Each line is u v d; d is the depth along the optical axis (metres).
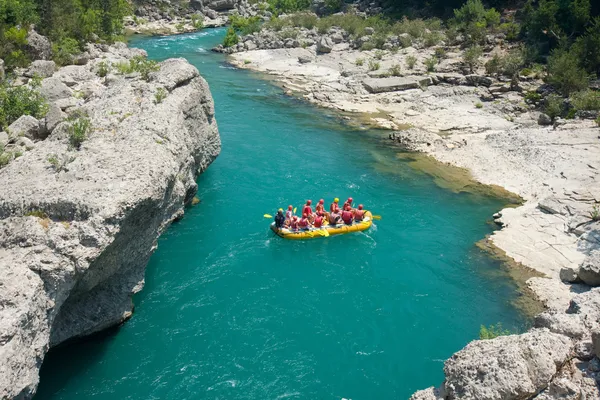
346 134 40.00
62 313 17.73
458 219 28.75
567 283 23.23
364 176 33.28
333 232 26.66
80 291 17.28
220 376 17.97
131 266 19.33
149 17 80.81
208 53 64.50
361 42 62.41
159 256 24.19
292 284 22.92
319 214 27.39
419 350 19.58
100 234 15.93
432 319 21.20
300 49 62.53
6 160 22.95
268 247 25.39
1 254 15.15
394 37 62.09
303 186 31.47
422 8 74.44
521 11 60.91
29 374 13.76
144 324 19.98
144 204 17.42
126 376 17.75
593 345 12.54
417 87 49.91
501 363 12.22
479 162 35.22
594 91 41.69
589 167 32.34
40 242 15.43
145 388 17.34
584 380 12.18
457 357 13.28
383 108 45.97
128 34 72.44
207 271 23.38
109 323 19.22
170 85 26.95
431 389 13.45
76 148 20.44
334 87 50.50
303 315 21.06
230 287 22.44
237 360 18.67
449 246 26.27
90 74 38.72
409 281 23.55
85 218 16.12
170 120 23.55
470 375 12.46
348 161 35.28
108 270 17.69
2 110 28.67
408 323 20.94
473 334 20.45
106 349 18.73
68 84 36.41
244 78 53.88
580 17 51.00
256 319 20.67
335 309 21.53
